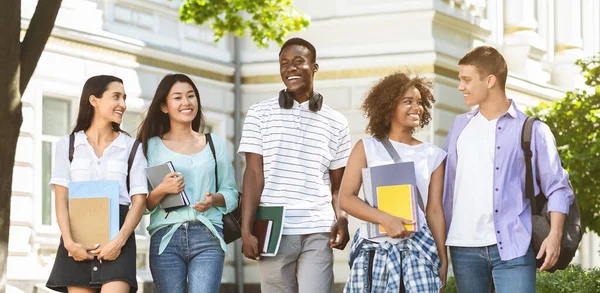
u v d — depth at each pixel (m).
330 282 9.33
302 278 9.27
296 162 9.31
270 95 22.06
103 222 8.56
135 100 19.44
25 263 16.83
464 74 8.70
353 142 21.16
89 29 18.44
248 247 9.11
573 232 8.51
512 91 24.64
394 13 20.84
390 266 8.35
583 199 18.83
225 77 22.06
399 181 8.40
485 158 8.60
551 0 28.06
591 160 18.77
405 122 8.53
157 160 9.09
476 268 8.62
